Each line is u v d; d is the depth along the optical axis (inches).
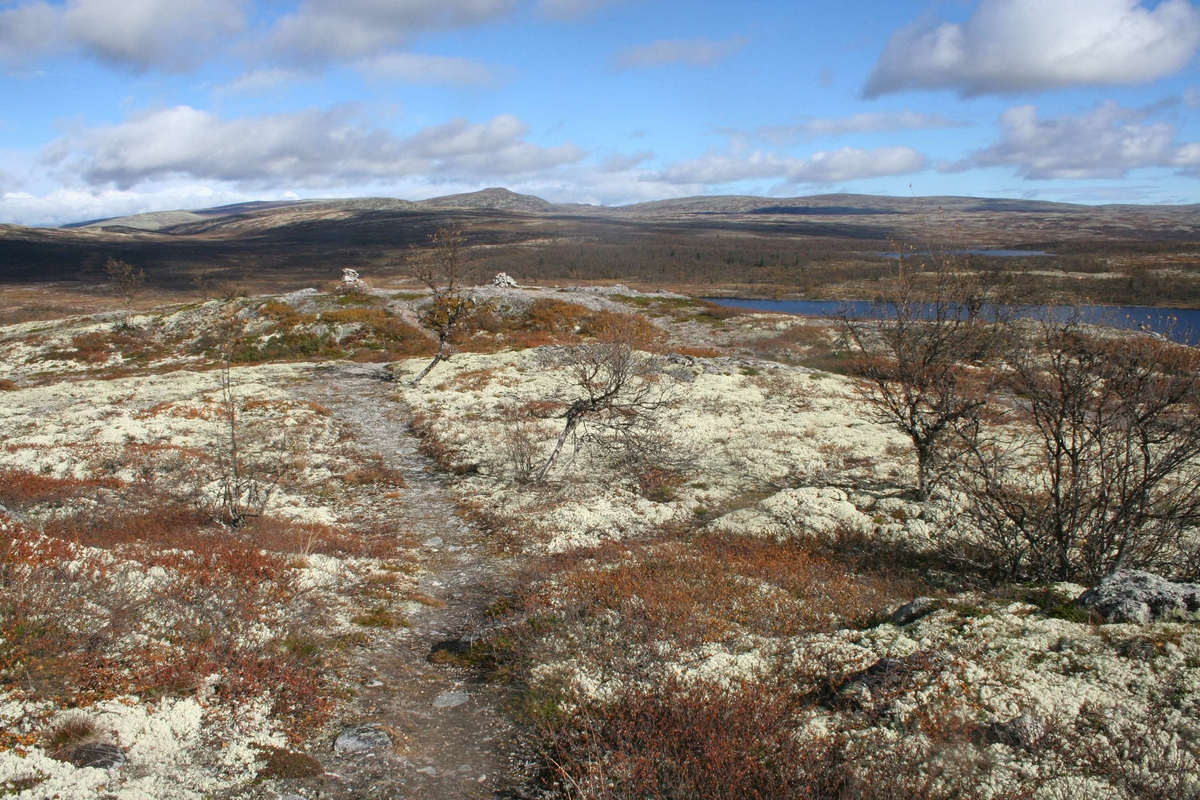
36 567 331.0
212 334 1942.7
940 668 285.3
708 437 925.2
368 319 1966.0
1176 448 377.4
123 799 212.5
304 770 248.8
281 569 436.5
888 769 224.5
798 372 1323.8
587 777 243.4
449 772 261.9
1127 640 277.9
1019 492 501.7
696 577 454.6
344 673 334.0
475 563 563.2
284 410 1105.4
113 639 296.8
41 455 799.7
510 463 836.6
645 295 2437.3
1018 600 347.9
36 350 1893.5
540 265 7342.5
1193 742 218.8
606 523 638.5
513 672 342.0
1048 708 247.8
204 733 256.8
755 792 224.5
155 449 836.0
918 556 519.8
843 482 730.8
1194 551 412.2
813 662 318.0
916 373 603.8
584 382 858.1
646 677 316.5
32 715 240.2
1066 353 415.2
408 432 1034.1
